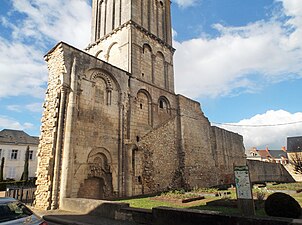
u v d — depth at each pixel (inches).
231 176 1144.8
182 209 305.6
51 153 493.0
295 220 231.0
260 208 417.7
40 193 488.1
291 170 1694.1
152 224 317.4
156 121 805.9
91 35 952.3
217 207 431.2
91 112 589.6
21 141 1707.7
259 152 3093.0
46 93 567.8
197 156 935.7
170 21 1040.2
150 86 815.1
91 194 556.7
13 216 201.9
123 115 676.1
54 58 577.6
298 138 1902.1
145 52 847.1
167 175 788.6
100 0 979.3
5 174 1561.3
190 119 957.8
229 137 1237.1
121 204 364.8
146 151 730.2
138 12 858.1
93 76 617.0
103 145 602.9
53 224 352.8
